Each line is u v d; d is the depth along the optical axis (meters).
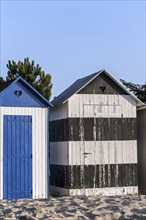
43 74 38.72
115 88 24.78
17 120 22.25
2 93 22.05
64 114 24.47
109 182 24.20
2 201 20.14
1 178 21.67
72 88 25.84
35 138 22.52
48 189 22.50
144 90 49.41
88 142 24.03
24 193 22.05
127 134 24.80
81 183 23.73
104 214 15.86
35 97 22.64
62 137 24.78
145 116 26.44
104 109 24.47
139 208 17.47
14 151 22.06
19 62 38.44
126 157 24.69
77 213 16.02
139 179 26.91
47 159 22.62
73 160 23.72
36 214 15.73
